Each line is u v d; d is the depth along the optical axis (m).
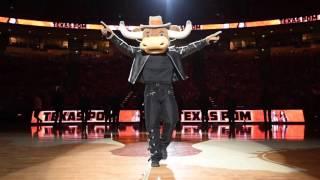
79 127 15.71
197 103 19.95
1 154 7.55
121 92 26.39
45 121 17.52
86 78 28.55
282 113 17.50
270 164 6.27
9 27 26.25
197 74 28.59
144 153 7.64
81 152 7.80
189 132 13.02
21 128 15.38
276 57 29.31
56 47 29.42
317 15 24.97
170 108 6.31
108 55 30.58
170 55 6.34
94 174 5.48
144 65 6.31
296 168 5.89
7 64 28.00
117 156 7.21
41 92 26.34
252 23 27.09
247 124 16.88
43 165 6.23
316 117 20.19
